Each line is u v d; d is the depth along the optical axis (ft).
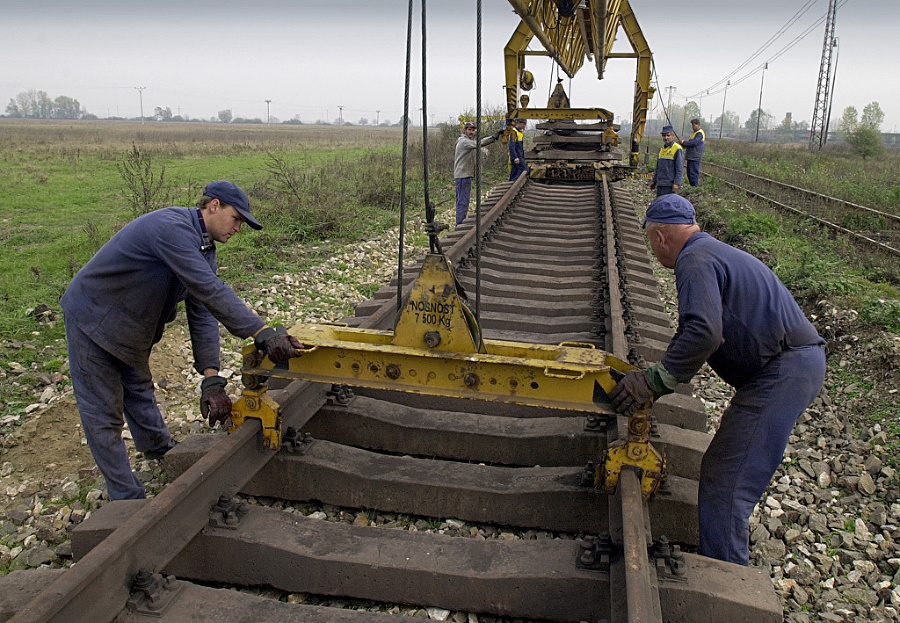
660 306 21.72
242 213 10.82
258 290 24.63
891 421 15.53
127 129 300.61
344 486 11.11
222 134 235.40
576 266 24.84
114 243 10.44
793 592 10.37
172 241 10.00
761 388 9.30
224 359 18.51
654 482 9.76
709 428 15.70
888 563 11.03
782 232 36.22
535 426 12.69
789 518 12.28
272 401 10.81
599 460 11.85
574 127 51.88
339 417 12.82
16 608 7.90
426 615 9.05
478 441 12.47
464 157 34.96
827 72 172.55
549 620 8.78
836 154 165.48
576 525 10.50
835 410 16.90
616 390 9.19
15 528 11.45
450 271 9.55
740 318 8.98
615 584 8.12
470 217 35.45
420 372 9.89
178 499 8.70
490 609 8.86
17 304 22.08
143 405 12.57
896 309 20.18
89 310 10.54
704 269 8.82
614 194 45.73
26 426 14.34
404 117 9.29
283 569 9.25
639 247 30.25
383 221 39.24
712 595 8.29
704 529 9.80
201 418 15.06
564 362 9.48
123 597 7.84
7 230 34.73
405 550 9.28
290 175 42.75
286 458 11.16
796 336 9.20
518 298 21.16
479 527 10.93
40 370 17.42
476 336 9.87
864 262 29.86
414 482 10.92
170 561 8.92
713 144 169.07
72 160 78.18
